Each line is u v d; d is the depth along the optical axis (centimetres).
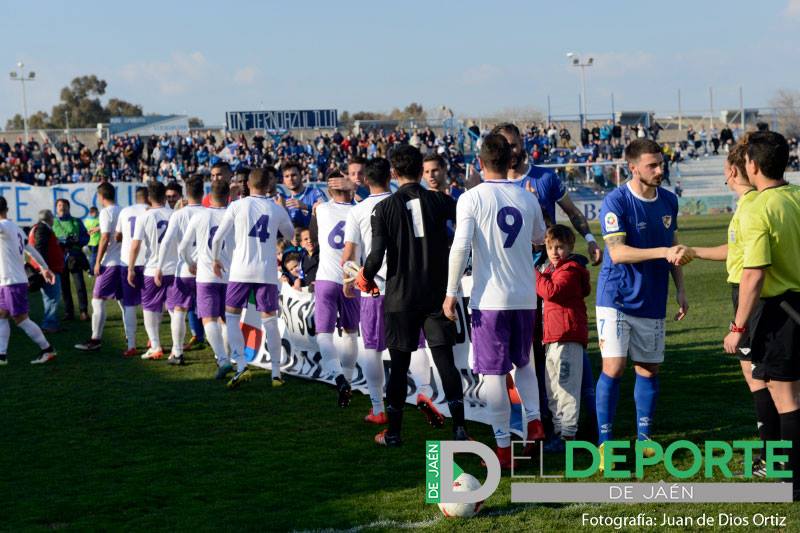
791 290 468
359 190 877
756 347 483
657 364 561
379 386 675
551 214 642
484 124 4769
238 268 805
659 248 521
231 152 3819
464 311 669
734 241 506
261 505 486
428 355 711
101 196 1027
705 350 922
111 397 782
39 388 830
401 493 501
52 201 2534
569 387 579
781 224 461
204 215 851
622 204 538
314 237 797
